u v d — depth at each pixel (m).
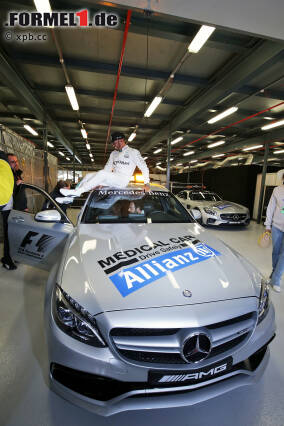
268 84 4.72
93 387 0.98
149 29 3.25
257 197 8.67
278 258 2.63
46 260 2.12
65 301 1.05
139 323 0.92
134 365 0.93
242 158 12.91
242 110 6.62
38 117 6.96
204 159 15.95
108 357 0.93
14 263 3.04
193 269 1.23
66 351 0.96
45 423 1.07
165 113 7.51
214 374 1.01
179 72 4.65
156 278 1.13
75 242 1.54
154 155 15.85
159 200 2.32
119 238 1.58
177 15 2.54
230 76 4.45
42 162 8.13
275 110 6.46
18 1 2.98
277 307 2.19
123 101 6.40
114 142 2.44
